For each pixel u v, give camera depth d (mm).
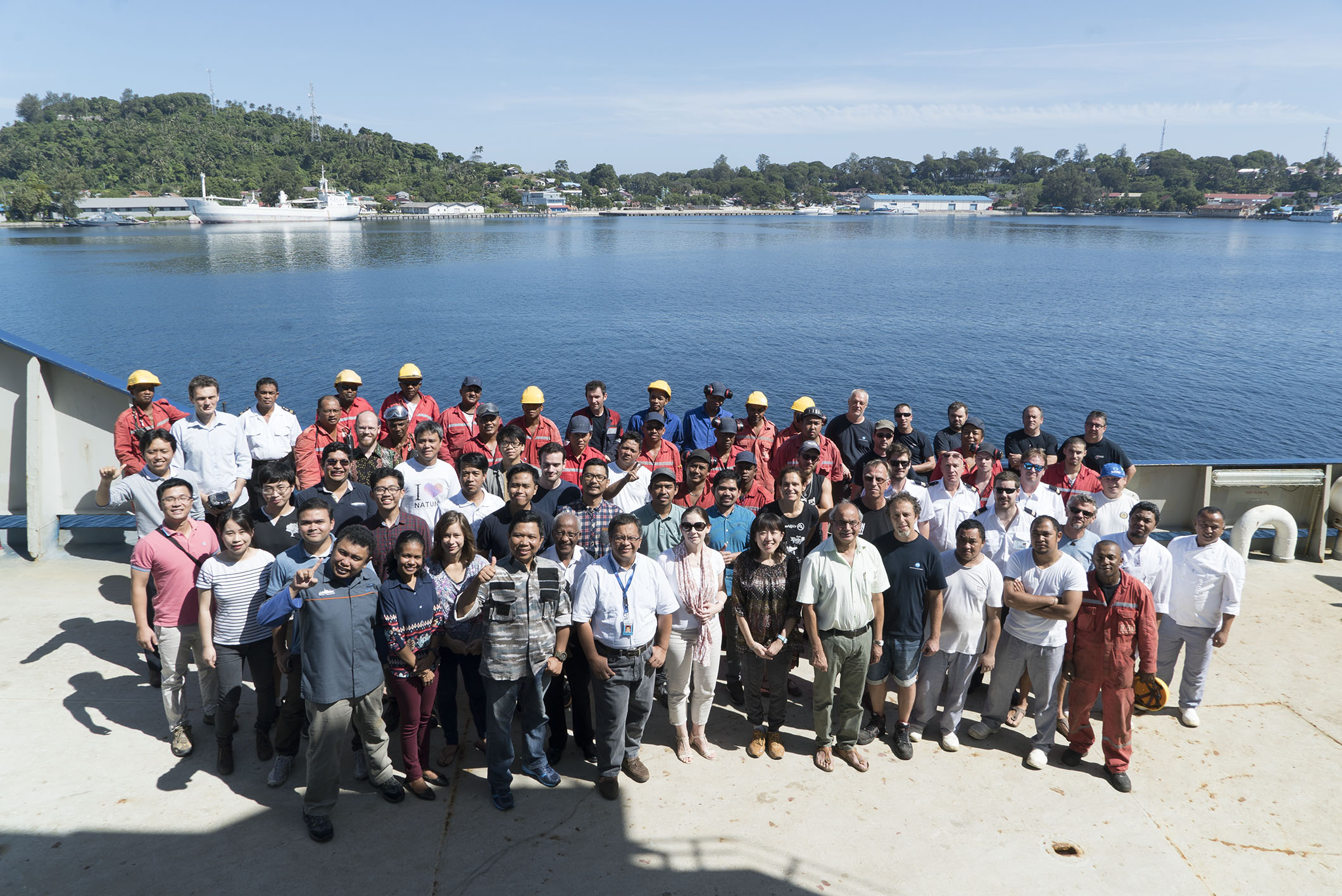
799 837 4613
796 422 8312
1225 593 5641
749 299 62312
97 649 6395
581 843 4520
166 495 4914
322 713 4312
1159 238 150625
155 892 4020
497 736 4684
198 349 39031
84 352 37750
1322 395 31844
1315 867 4496
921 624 5402
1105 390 32625
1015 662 5492
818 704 5324
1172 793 5133
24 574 7703
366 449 6820
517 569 4715
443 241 135000
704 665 5309
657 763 5379
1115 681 5145
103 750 5145
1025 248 123250
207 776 4969
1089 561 5832
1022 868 4398
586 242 135375
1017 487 6199
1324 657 6906
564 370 35969
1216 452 24953
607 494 6555
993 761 5508
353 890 4094
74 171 197000
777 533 5195
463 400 8484
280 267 83562
